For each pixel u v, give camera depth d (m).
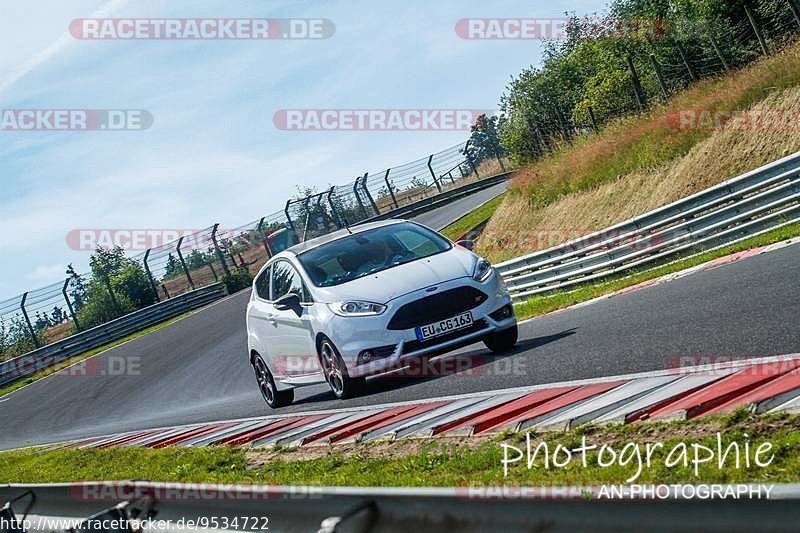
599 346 22.73
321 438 20.67
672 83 78.69
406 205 126.50
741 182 39.38
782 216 37.84
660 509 6.96
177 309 100.00
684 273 34.34
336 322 24.09
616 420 14.09
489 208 97.88
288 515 10.74
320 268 26.28
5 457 41.56
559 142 84.00
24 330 91.75
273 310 27.88
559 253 49.75
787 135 49.12
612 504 7.28
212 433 28.48
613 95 82.81
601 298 36.25
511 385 20.58
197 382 56.41
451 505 8.62
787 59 53.12
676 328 22.02
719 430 12.05
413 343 23.70
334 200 113.44
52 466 31.12
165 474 21.95
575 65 91.19
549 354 23.72
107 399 61.16
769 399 12.23
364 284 24.70
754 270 27.62
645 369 18.09
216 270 121.69
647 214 43.91
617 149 64.31
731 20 73.69
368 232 27.50
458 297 24.12
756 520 6.38
